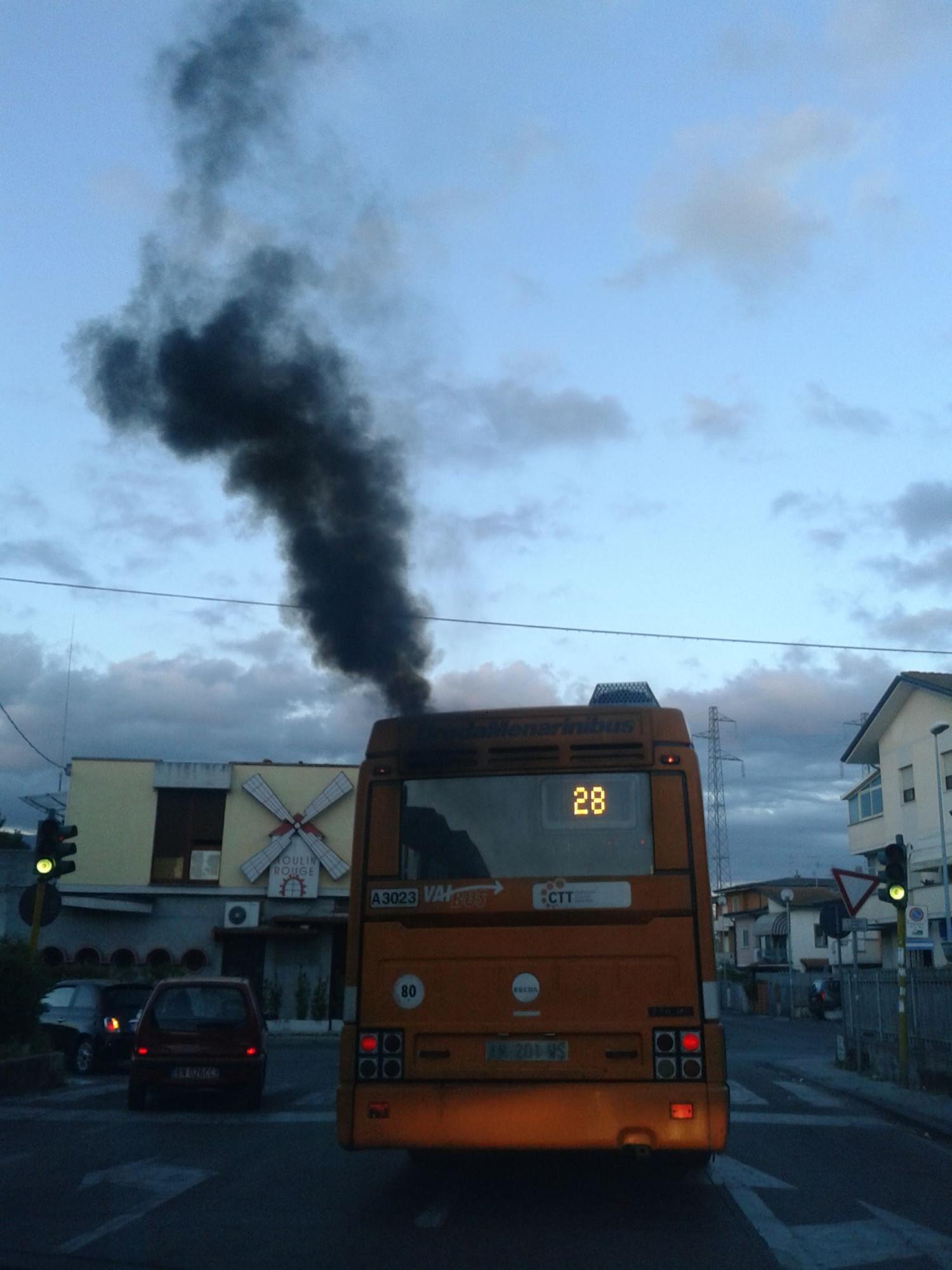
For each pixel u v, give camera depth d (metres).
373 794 8.65
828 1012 49.50
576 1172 9.95
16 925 32.41
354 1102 8.09
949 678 39.47
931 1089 16.09
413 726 8.70
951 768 37.59
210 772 33.62
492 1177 9.66
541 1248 7.17
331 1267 6.65
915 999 17.20
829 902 21.41
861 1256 7.16
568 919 8.18
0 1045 16.19
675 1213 8.30
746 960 78.56
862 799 44.69
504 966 8.18
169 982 14.93
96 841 33.22
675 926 8.10
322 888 33.28
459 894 8.30
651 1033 7.97
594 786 8.40
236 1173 9.81
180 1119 13.58
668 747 8.41
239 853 33.28
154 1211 8.22
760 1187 9.38
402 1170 9.97
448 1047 8.12
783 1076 20.03
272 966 32.88
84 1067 19.58
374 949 8.35
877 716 41.31
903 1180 9.82
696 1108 7.80
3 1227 7.68
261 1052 14.66
